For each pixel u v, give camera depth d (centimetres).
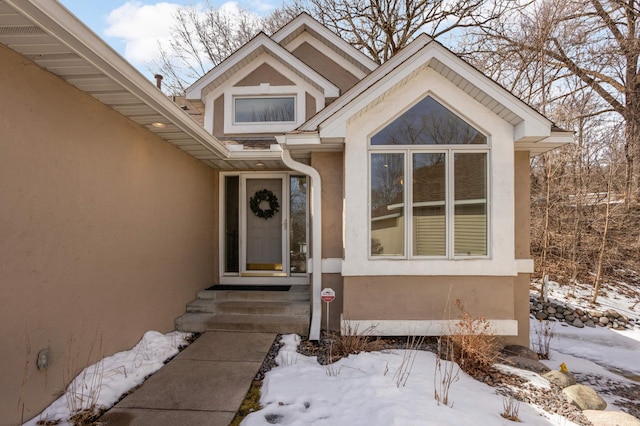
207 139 483
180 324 497
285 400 298
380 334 446
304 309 523
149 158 442
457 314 444
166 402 301
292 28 773
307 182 632
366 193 452
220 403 301
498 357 412
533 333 627
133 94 334
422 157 456
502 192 442
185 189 546
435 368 363
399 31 1255
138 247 416
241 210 674
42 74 279
